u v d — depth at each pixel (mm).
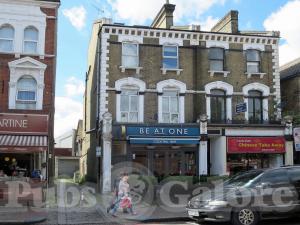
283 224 14094
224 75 27000
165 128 25047
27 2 23906
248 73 27297
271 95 27641
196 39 26875
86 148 35906
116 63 25641
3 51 23344
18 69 23453
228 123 26172
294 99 28359
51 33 24094
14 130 22703
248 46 27719
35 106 23453
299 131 17297
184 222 15164
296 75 28031
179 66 26469
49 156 23625
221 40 27281
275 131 26531
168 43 26438
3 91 23078
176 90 26328
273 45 28141
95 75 29109
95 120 28531
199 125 25453
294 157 27266
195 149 25922
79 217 16016
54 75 24516
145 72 25953
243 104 25656
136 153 25297
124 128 24516
